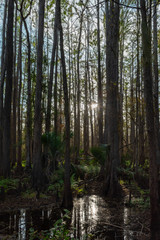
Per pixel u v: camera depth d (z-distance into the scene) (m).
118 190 8.13
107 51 9.77
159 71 11.16
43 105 11.49
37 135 9.20
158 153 7.78
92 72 20.22
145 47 3.53
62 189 8.55
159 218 3.40
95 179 11.17
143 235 4.39
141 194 8.13
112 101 8.92
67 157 6.95
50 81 11.66
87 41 18.09
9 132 9.90
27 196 7.73
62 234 4.07
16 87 15.53
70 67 19.16
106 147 8.57
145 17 3.55
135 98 9.57
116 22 8.59
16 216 5.74
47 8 14.01
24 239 4.19
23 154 21.00
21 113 18.98
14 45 15.39
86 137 18.84
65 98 7.00
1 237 4.25
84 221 5.31
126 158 15.95
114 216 5.71
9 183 8.77
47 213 6.02
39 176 8.82
